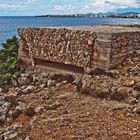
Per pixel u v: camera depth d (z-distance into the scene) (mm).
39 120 11539
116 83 13461
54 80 16328
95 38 15555
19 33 19906
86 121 11062
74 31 16594
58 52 17516
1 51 21344
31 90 15328
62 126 10828
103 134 10078
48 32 18109
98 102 12734
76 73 16328
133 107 11742
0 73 18422
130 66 15172
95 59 15570
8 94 15125
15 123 11875
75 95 13773
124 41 15664
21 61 19703
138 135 9945
